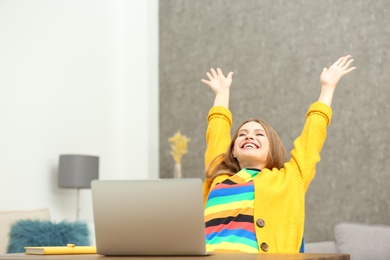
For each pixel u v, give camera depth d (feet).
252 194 7.82
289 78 17.38
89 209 18.63
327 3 17.15
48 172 17.10
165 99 19.33
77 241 13.66
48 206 17.02
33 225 13.47
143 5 20.13
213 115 9.71
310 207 16.65
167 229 5.35
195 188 5.29
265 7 18.01
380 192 15.92
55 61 17.63
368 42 16.49
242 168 8.82
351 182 16.24
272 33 17.79
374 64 16.37
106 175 19.12
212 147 9.40
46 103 17.20
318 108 8.80
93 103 18.89
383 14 16.42
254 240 7.43
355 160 16.28
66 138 17.78
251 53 18.03
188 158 18.63
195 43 19.02
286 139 17.22
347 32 16.80
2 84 15.90
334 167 16.48
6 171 15.78
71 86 18.12
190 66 19.02
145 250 5.43
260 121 8.96
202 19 18.98
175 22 19.45
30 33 16.88
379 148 16.03
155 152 19.36
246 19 18.24
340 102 16.60
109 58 19.74
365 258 13.47
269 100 17.58
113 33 20.04
